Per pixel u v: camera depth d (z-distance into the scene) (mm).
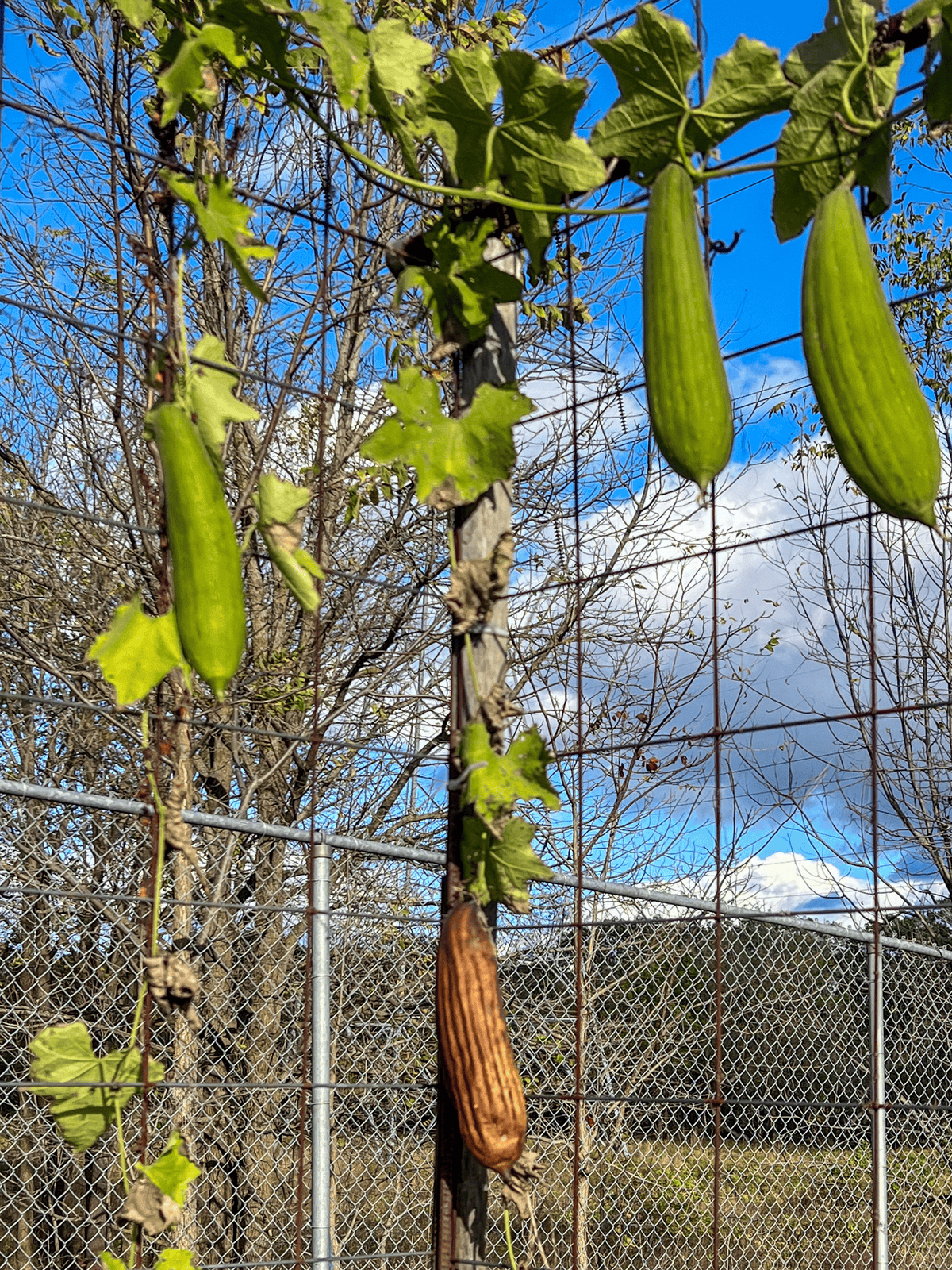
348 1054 5074
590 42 1695
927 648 8156
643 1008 6203
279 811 8016
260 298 1780
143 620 1675
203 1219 5559
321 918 3496
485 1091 1722
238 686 7332
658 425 1525
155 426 1619
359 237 2102
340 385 8258
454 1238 1935
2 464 8281
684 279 1543
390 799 8086
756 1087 6152
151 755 1733
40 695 7879
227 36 1701
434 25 6949
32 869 6344
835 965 6145
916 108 1683
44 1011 5562
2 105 1593
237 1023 5195
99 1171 5078
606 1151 5789
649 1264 5660
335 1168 4762
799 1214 5887
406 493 7922
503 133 1900
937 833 7719
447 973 1783
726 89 1704
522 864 1857
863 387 1426
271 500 1734
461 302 2066
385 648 8086
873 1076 2758
